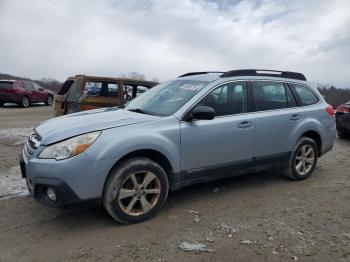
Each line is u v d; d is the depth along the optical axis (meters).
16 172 6.33
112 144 3.97
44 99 24.11
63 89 9.72
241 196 5.22
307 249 3.69
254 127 5.17
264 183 5.85
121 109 5.23
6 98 21.48
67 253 3.57
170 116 4.51
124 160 4.14
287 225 4.25
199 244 3.76
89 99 9.23
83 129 4.00
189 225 4.22
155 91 5.47
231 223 4.29
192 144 4.58
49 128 4.27
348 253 3.61
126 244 3.75
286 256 3.55
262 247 3.72
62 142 3.86
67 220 4.32
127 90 9.72
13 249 3.64
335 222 4.36
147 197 4.36
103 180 3.94
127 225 4.20
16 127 12.41
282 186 5.72
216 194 5.29
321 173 6.54
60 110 9.39
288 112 5.66
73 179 3.77
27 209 4.64
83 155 3.81
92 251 3.61
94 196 3.92
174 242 3.80
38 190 3.92
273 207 4.82
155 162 4.33
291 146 5.73
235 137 4.97
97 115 4.71
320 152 6.29
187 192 5.34
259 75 5.50
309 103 6.10
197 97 4.74
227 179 6.01
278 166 5.70
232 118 4.98
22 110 20.11
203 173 4.78
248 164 5.23
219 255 3.55
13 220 4.32
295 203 4.98
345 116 10.15
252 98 5.29
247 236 3.96
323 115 6.18
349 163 7.38
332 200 5.12
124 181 4.08
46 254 3.55
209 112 4.45
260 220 4.39
